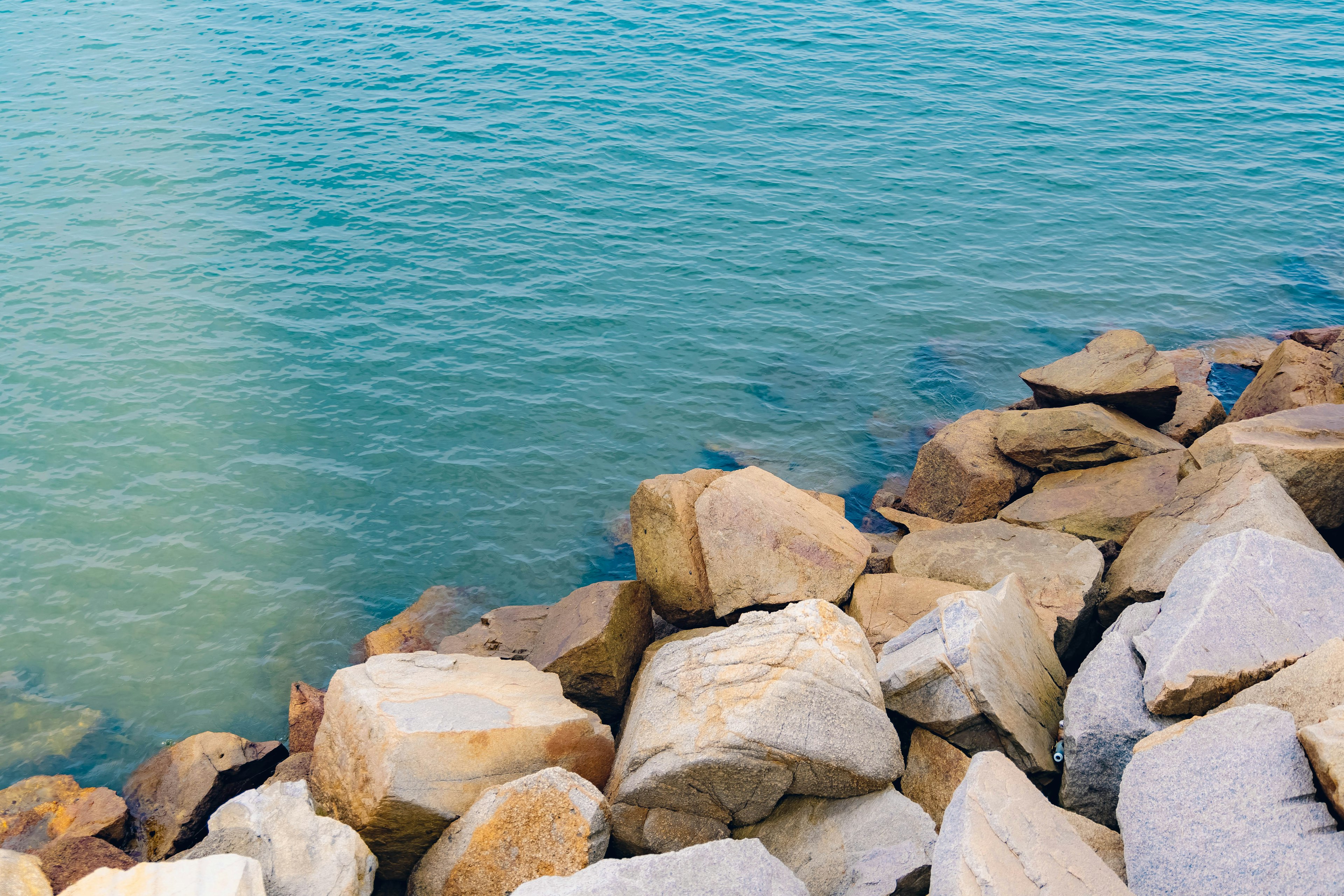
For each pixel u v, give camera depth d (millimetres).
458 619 16781
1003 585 11898
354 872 8750
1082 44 48781
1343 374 17531
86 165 33594
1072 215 32438
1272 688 8438
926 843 8562
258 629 16672
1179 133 38875
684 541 13867
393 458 20766
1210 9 54688
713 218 31469
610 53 45500
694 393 23312
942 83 43500
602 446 21422
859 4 53719
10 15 48938
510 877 8945
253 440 21078
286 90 40438
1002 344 25562
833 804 9453
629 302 26781
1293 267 29422
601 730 10820
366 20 49000
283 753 13852
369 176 33375
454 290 26984
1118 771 9195
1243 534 10242
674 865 7246
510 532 18984
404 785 9523
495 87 41281
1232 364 24188
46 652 16047
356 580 17750
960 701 9961
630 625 13742
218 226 29875
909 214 32219
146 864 7801
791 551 13695
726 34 48469
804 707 9414
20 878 8164
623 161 35156
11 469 19891
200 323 25078
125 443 20812
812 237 30562
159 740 14602
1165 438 16828
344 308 25969
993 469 17250
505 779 10039
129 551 18109
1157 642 9500
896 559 14789
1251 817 7242
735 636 10500
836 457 21328
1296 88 43344
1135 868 7484
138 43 45531
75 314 25250
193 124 37094
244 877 7750
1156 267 29375
